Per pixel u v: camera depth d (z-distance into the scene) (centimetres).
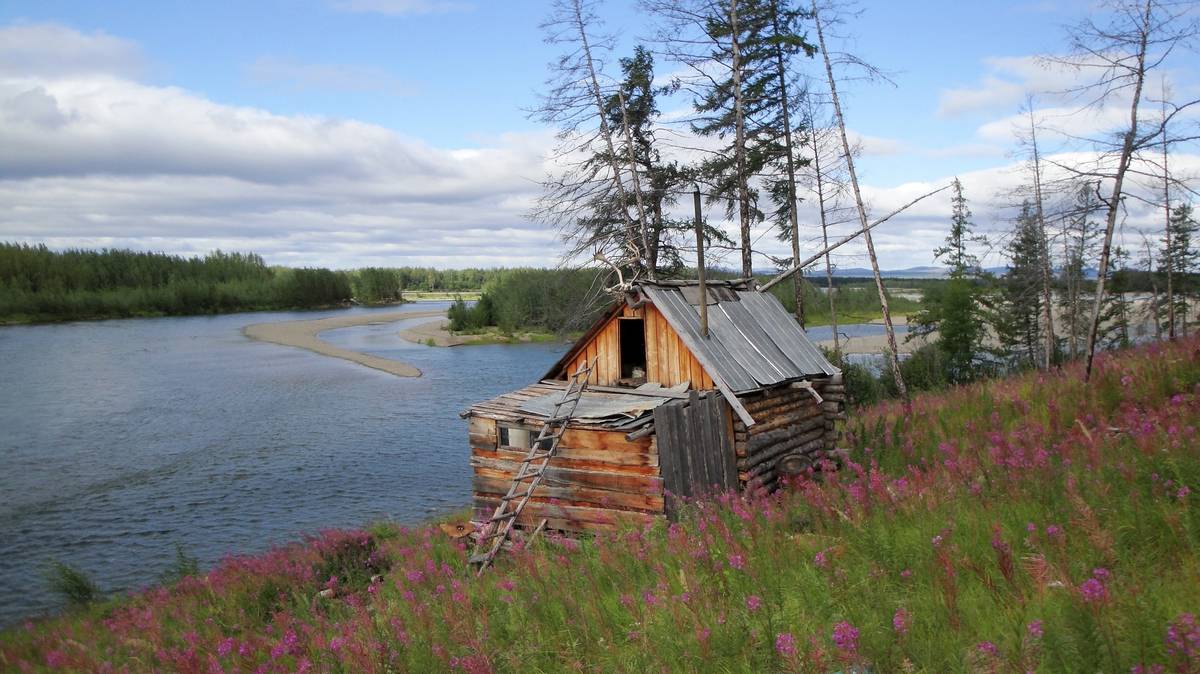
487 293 10069
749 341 1518
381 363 6575
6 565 2098
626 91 2333
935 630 515
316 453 3328
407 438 3609
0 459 3259
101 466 3136
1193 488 657
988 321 4359
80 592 1759
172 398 4794
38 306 12500
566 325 2352
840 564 661
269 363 6631
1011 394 1656
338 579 1357
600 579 837
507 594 853
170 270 16925
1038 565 547
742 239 2280
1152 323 4838
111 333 10000
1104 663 423
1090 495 682
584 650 661
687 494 1271
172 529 2358
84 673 1077
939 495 796
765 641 546
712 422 1348
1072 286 3528
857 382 2828
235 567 1562
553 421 1350
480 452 1489
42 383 5447
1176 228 3192
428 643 730
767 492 1355
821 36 1978
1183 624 420
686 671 546
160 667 1037
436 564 1272
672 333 1448
